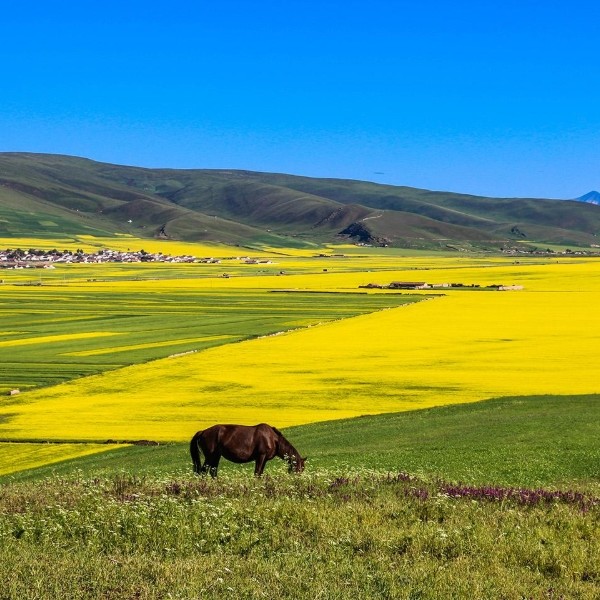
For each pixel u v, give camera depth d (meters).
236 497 26.14
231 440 31.62
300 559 19.33
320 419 57.81
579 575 18.75
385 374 78.94
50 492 27.39
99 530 21.75
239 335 115.38
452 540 20.89
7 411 63.41
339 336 112.31
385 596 17.17
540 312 144.50
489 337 109.56
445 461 38.88
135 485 28.61
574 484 32.41
